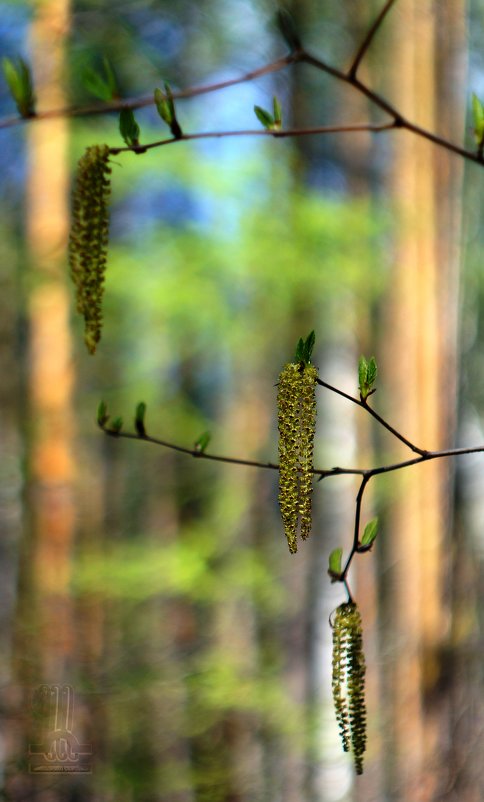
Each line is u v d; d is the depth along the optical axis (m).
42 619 6.53
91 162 1.69
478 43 7.37
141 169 5.87
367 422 7.86
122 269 6.09
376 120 7.87
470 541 7.56
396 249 6.59
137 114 6.82
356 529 1.62
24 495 7.45
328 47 7.50
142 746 6.77
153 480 10.44
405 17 6.41
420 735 6.41
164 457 10.23
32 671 6.45
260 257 6.00
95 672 6.73
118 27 6.88
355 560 7.62
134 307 6.95
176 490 10.20
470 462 8.56
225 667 6.89
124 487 10.54
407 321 6.55
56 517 6.70
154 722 6.79
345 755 7.23
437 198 6.43
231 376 10.17
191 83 7.62
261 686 6.86
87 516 8.55
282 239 6.07
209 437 2.00
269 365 9.38
